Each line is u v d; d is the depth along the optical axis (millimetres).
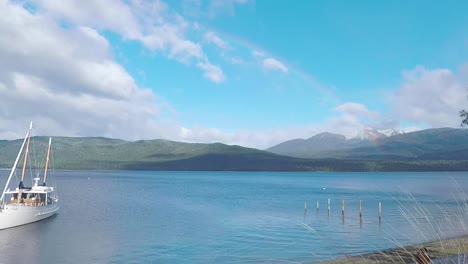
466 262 5352
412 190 136500
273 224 62500
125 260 38469
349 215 75688
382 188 174250
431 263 4793
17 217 58750
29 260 39688
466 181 173375
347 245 38969
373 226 57844
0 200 62594
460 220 6672
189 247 44094
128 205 100438
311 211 84562
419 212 7855
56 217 73188
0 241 49438
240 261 33062
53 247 45781
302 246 41281
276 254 37094
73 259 39781
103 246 45938
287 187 199000
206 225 63000
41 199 67562
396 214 73812
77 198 122250
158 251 42281
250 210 87750
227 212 83438
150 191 161375
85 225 63594
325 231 53812
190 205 101562
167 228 60125
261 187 199250
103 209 90250
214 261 35438
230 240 47969
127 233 55344
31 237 52188
